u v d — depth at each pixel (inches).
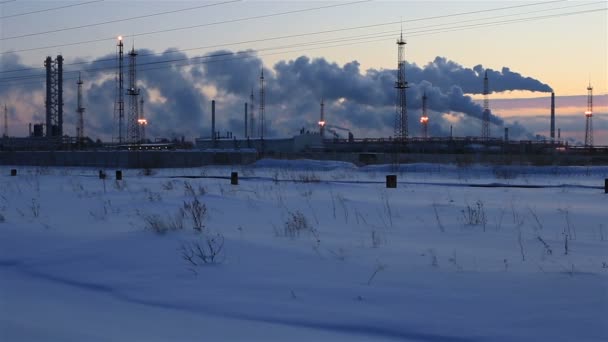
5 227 544.1
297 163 2103.8
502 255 373.7
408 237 452.8
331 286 307.0
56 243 458.9
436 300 276.2
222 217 579.8
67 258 408.2
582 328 231.3
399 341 231.0
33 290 326.3
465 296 279.9
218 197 766.5
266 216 590.9
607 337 221.5
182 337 237.9
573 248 396.2
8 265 401.1
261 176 1448.1
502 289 288.2
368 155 2620.6
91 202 759.7
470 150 3299.7
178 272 351.6
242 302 287.3
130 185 1128.2
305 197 802.8
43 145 4067.4
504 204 702.5
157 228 470.9
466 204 697.0
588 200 759.7
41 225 553.3
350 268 343.6
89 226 537.0
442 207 656.4
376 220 558.9
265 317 264.1
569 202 733.9
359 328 246.5
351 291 296.5
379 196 840.9
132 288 323.6
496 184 1058.7
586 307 255.1
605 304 258.2
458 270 330.3
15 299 305.9
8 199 837.8
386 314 260.7
